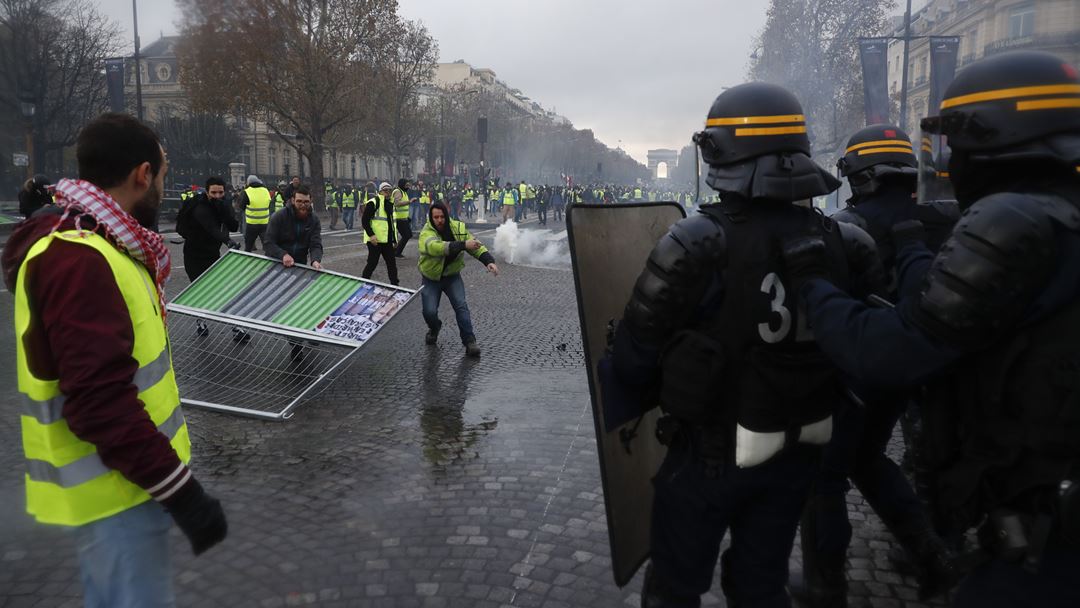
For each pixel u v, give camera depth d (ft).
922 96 157.17
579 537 10.91
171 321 24.21
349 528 11.12
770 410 5.88
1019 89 4.60
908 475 13.10
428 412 16.98
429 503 12.04
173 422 6.06
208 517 5.60
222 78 102.83
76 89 115.65
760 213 6.05
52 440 5.41
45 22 106.63
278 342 22.93
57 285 5.15
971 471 4.76
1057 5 119.24
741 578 6.56
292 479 12.99
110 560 5.63
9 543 10.50
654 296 5.91
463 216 136.36
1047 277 4.32
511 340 25.32
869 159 9.56
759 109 5.94
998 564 4.69
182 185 133.69
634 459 7.16
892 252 9.21
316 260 23.54
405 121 145.79
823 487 8.44
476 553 10.39
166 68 215.31
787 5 119.96
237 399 17.52
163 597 5.90
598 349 6.71
